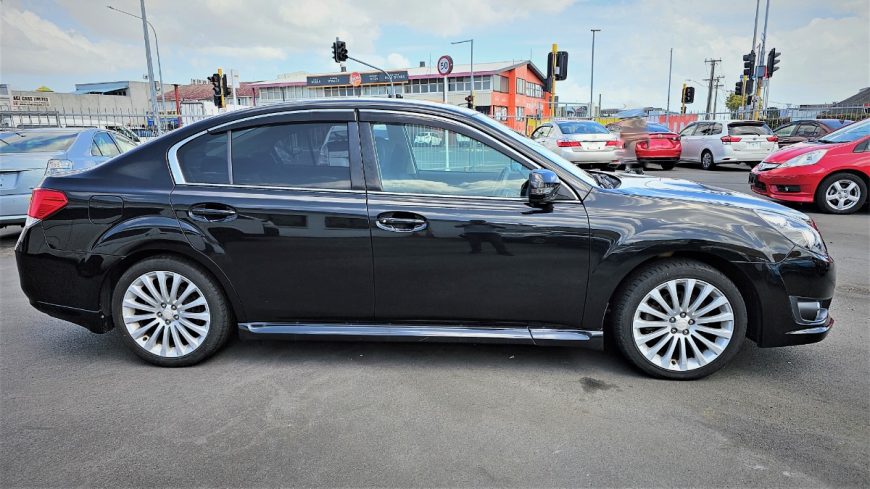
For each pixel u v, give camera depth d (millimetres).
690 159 16969
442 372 3354
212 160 3359
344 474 2379
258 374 3348
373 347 3740
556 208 3150
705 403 2951
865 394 3041
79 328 4199
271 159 3330
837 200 8422
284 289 3303
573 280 3154
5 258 6695
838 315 4273
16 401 3031
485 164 3242
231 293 3332
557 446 2568
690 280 3119
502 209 3164
